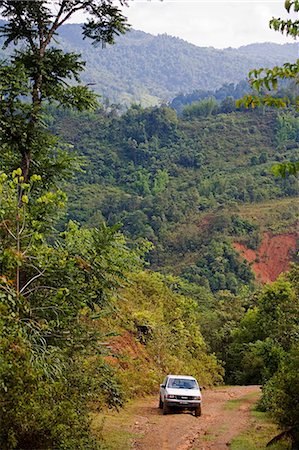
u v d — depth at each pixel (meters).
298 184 132.75
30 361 8.63
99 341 11.95
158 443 13.98
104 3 13.28
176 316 38.34
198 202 128.25
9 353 8.15
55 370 9.46
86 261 11.60
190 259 104.12
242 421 18.39
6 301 8.72
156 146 171.12
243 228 112.25
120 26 13.67
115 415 18.11
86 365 13.34
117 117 188.62
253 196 130.62
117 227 11.93
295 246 108.62
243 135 176.88
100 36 13.99
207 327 56.16
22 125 11.88
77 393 11.33
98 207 124.12
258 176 144.62
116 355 12.48
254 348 42.75
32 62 12.54
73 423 9.79
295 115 178.75
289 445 12.90
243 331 50.72
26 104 11.96
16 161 12.69
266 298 45.75
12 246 10.70
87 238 12.02
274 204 125.25
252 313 50.69
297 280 44.97
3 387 7.68
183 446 13.75
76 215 119.31
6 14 12.96
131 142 167.00
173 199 129.62
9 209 10.74
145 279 39.50
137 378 25.95
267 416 19.34
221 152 169.25
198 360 38.81
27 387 8.56
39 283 11.16
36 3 12.76
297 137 171.38
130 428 15.98
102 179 151.12
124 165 161.25
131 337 30.53
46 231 11.82
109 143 170.88
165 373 30.81
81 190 136.62
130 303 33.88
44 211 11.46
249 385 42.38
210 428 16.59
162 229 113.31
